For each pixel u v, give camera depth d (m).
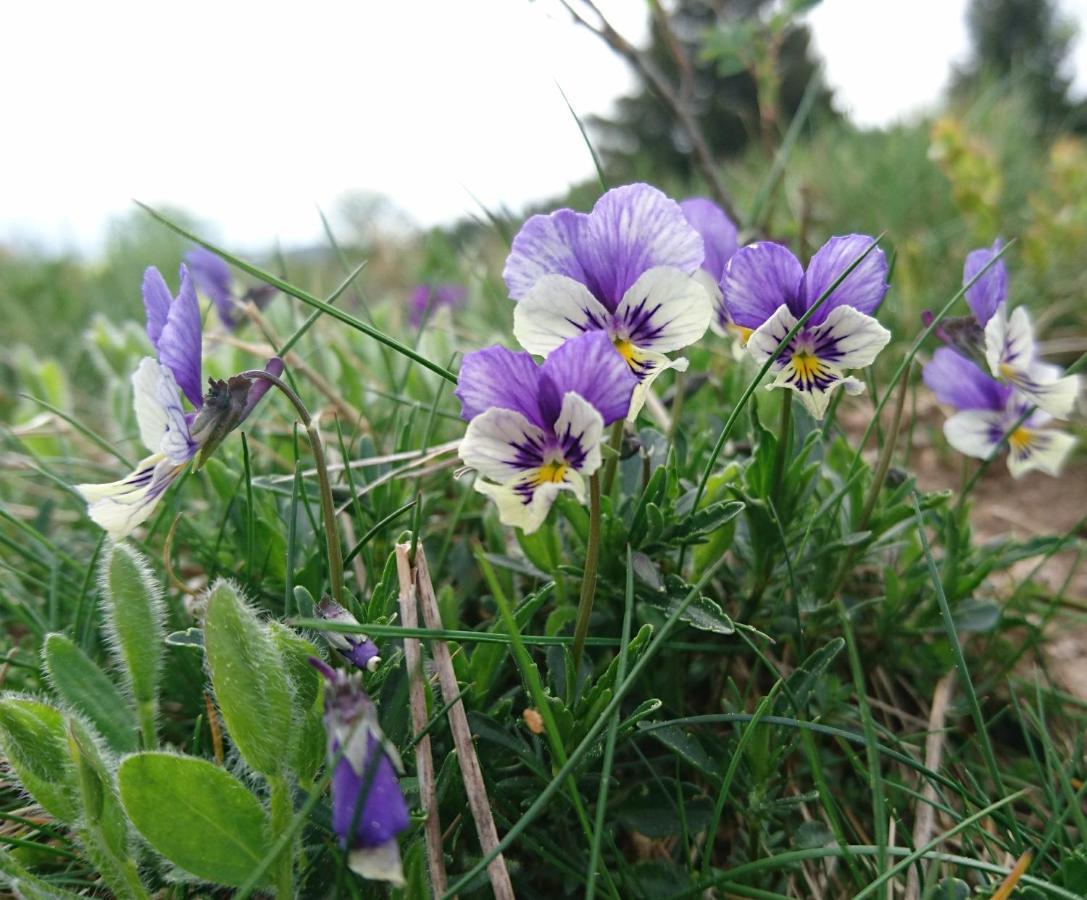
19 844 0.11
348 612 0.11
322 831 0.10
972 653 0.17
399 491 0.17
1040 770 0.12
